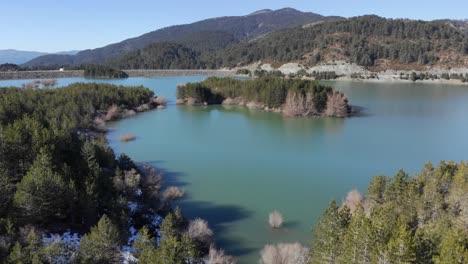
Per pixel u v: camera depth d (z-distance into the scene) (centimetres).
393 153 6525
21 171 3762
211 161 5984
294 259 2884
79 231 3134
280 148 6812
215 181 5041
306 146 6969
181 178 5159
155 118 9925
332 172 5466
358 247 2203
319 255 2503
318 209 4144
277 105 11169
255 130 8412
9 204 3000
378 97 14250
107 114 9631
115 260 2703
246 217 3922
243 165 5772
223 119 9838
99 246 2605
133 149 6700
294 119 9825
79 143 4816
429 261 2052
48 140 4047
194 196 4500
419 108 11669
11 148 3759
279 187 4825
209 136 7788
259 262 3011
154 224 3531
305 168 5647
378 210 2766
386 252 2033
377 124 9112
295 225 3747
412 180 3650
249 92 12138
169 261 2359
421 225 3005
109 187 3694
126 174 4128
